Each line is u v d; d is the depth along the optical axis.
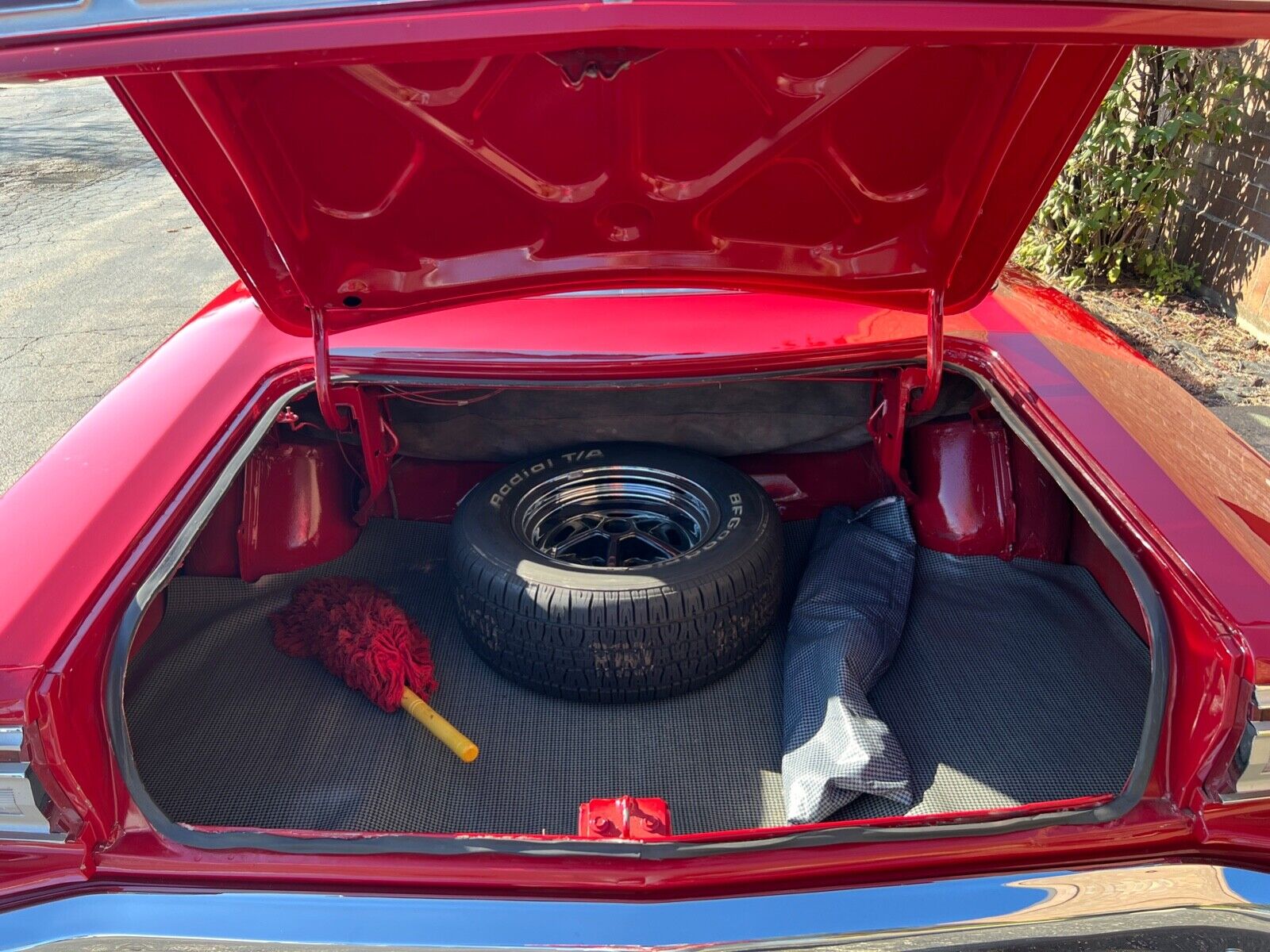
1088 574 2.00
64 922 1.07
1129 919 1.08
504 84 1.22
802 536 2.22
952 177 1.37
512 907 1.07
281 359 1.79
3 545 1.29
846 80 1.22
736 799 1.61
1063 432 1.54
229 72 1.12
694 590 1.68
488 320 1.88
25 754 1.03
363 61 0.85
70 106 10.46
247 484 1.93
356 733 1.70
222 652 1.84
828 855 1.09
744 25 0.82
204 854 1.10
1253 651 1.07
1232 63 4.33
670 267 1.58
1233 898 1.10
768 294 1.92
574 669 1.72
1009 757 1.65
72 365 4.38
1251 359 4.06
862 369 1.84
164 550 1.34
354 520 2.14
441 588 2.08
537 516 1.99
